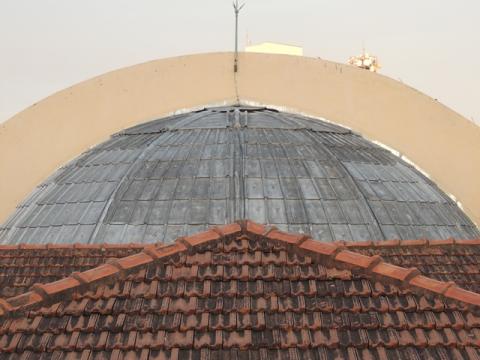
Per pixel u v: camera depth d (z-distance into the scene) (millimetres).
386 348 6723
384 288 7508
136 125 17375
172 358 6535
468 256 10844
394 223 12703
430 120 17016
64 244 11414
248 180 12867
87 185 13852
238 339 6781
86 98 17641
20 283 10383
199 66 18234
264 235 8359
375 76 17828
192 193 12602
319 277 7641
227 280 7625
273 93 17812
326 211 12375
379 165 14891
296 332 6902
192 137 14852
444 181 16188
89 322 7035
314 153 14289
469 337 6844
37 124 17125
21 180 16281
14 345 6754
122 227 12094
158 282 7605
